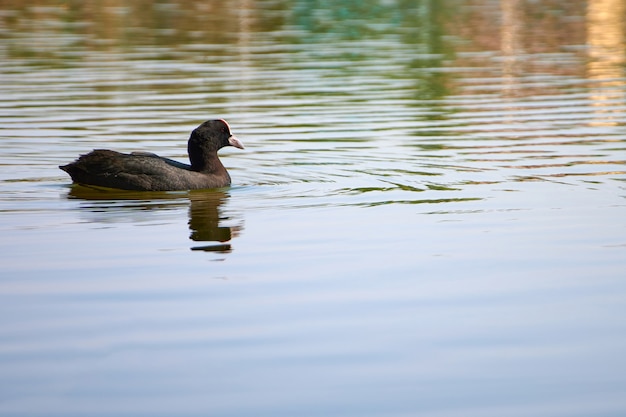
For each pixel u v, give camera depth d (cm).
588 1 5638
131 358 1010
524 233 1452
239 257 1341
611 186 1733
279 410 904
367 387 949
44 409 905
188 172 1772
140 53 3641
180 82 2992
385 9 5309
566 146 2086
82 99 2703
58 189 1764
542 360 1010
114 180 1756
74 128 2325
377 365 995
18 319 1114
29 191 1745
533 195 1677
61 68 3272
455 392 941
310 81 3009
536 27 4466
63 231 1473
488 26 4500
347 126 2345
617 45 3856
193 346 1039
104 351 1027
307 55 3584
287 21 4738
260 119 2444
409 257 1340
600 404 914
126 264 1309
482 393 938
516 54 3638
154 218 1554
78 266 1302
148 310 1141
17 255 1352
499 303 1166
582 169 1872
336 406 912
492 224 1501
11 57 3534
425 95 2772
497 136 2206
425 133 2252
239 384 954
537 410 903
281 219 1542
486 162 1948
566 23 4603
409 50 3725
